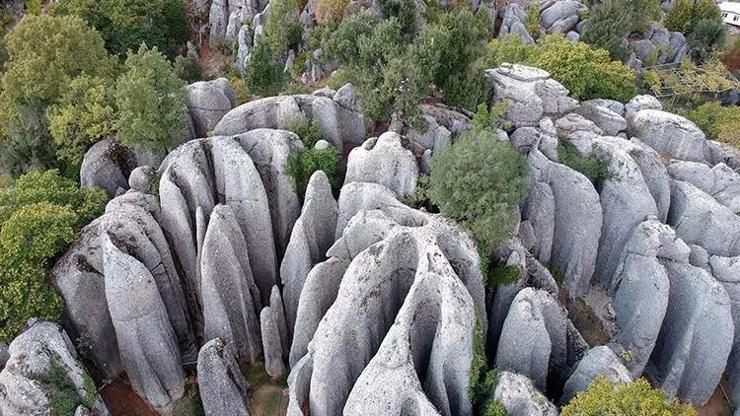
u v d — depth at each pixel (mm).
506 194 33438
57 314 35125
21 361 31891
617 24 59031
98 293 36312
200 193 39281
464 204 34031
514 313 32188
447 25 43188
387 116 42969
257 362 40594
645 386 27922
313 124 42719
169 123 43000
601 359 31375
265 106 44062
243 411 36406
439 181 34719
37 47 50312
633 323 40094
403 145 39469
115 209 36969
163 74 43531
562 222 42188
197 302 41781
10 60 57031
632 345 39938
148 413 38062
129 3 67938
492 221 33375
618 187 41000
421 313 31953
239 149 39062
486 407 30297
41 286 34781
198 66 66875
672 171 44000
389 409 28797
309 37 61562
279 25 59781
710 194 43500
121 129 42031
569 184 40656
